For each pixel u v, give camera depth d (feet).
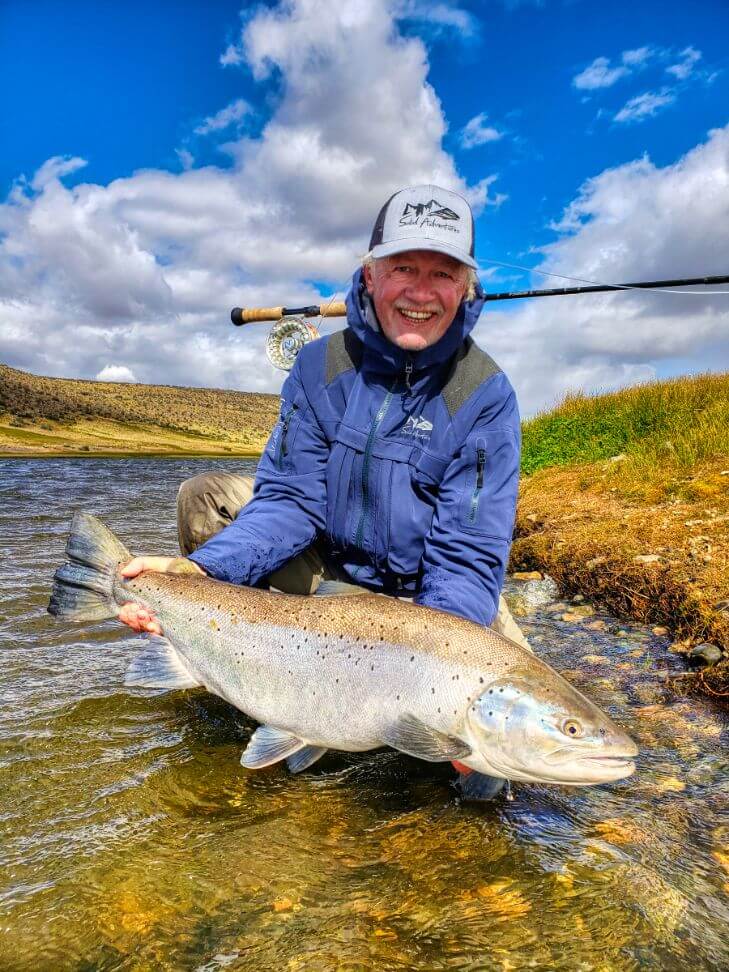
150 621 3.86
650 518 7.87
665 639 5.24
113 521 11.81
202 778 3.28
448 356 3.71
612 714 4.06
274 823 2.94
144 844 2.77
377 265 3.64
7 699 4.09
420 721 3.12
